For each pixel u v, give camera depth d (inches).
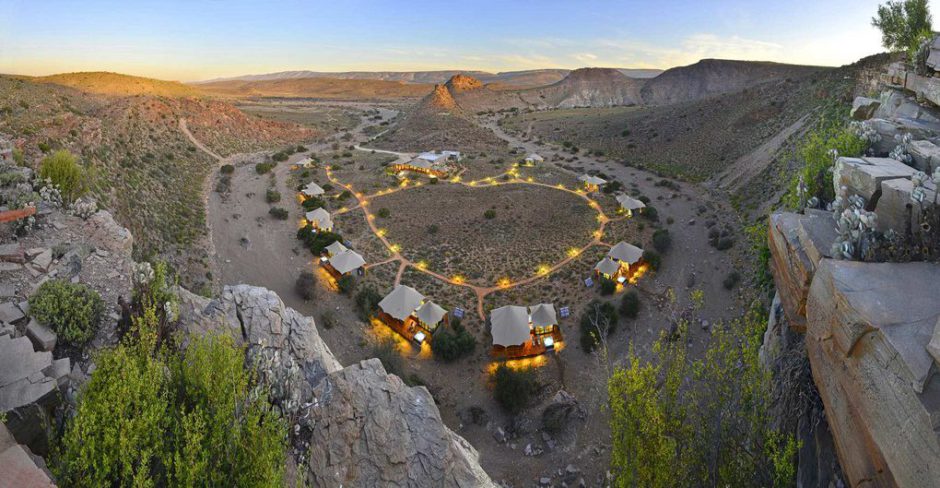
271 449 378.3
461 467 546.0
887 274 356.5
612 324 1450.5
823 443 475.5
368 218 2445.9
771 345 644.1
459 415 1204.5
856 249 386.0
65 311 577.0
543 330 1457.9
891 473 307.3
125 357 382.6
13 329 555.8
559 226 2283.5
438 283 1795.0
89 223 880.9
